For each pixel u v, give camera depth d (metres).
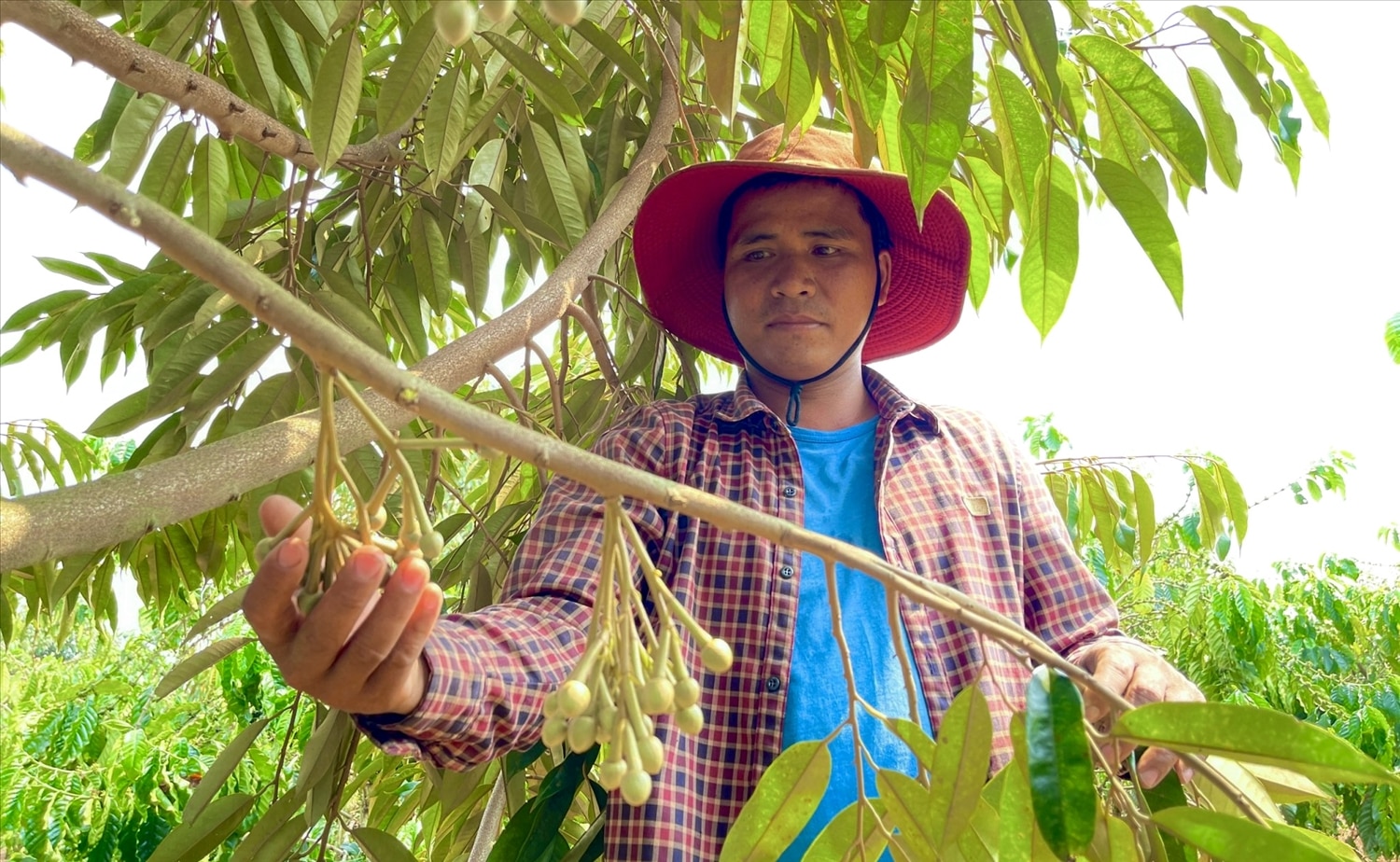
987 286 1.49
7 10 0.84
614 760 0.60
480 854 1.78
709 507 0.56
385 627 0.66
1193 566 4.73
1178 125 1.02
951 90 0.78
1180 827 0.65
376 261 1.87
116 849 3.38
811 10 0.90
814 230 1.38
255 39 1.25
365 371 0.48
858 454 1.33
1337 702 4.89
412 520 0.63
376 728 0.85
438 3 0.67
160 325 1.51
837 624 0.65
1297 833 0.82
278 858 1.42
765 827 0.77
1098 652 1.11
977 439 1.37
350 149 1.51
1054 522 1.35
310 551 0.64
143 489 0.69
